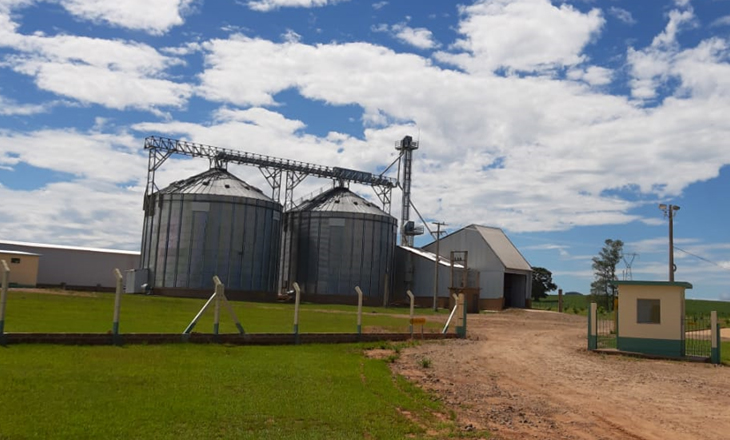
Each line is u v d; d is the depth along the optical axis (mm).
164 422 11461
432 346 30781
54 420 11008
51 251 86188
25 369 15172
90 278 88688
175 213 77625
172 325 30312
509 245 93000
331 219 89000
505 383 20141
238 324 25188
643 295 31875
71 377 14664
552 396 18078
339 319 44000
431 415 14266
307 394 14953
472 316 64875
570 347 34469
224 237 77438
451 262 83812
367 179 99938
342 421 12617
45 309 33656
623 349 31953
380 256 89875
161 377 15578
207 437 10812
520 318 66938
